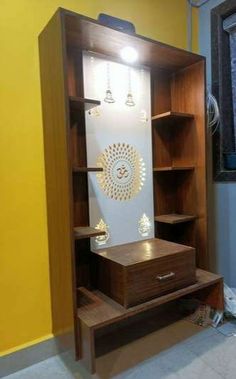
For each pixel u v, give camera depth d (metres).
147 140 1.81
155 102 1.88
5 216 1.39
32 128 1.45
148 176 1.83
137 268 1.37
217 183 2.04
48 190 1.47
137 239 1.79
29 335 1.48
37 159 1.47
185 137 1.88
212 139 2.03
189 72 1.82
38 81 1.46
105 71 1.62
